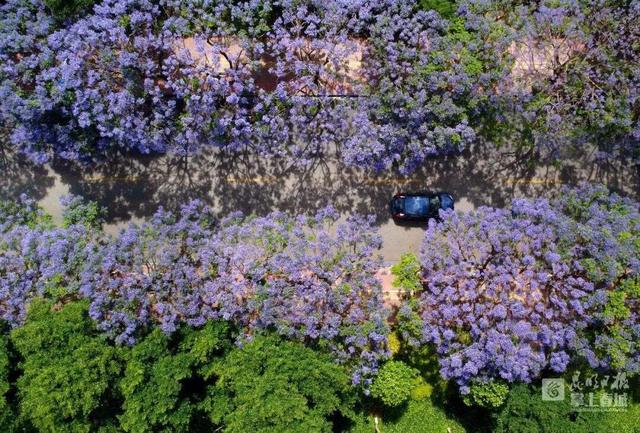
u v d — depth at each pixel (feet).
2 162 119.24
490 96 106.63
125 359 96.37
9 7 101.09
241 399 94.53
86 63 99.25
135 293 96.73
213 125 105.50
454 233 103.24
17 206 108.37
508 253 99.91
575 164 122.31
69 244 101.40
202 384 104.58
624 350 97.19
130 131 103.40
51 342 94.17
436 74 102.17
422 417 112.88
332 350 99.25
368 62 106.11
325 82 106.73
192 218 109.81
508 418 101.91
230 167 120.57
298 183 120.78
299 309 97.86
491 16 106.93
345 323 98.63
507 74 105.19
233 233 101.50
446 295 99.04
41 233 103.40
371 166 110.52
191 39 108.58
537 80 106.52
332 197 121.08
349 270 100.01
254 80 108.47
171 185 120.57
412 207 118.93
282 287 97.91
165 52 103.14
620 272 97.91
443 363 100.48
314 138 112.78
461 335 101.55
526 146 120.06
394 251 121.39
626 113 104.68
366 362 100.48
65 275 99.96
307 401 95.61
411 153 108.78
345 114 106.32
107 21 98.07
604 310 97.81
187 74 101.91
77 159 114.52
